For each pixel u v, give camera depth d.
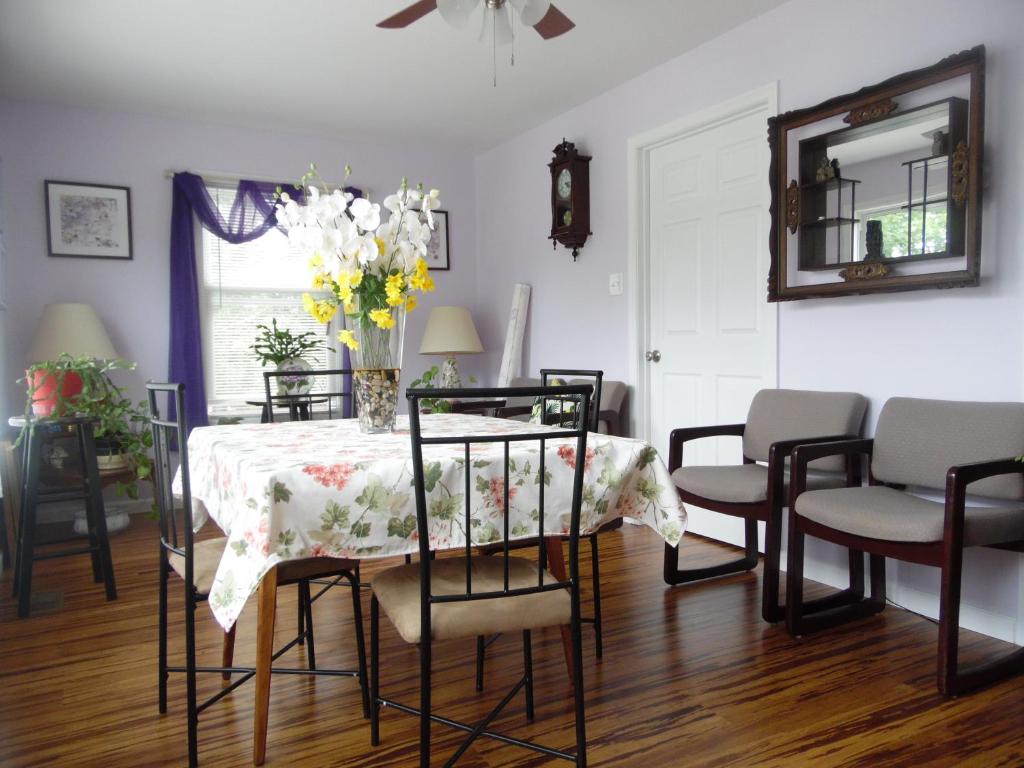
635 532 3.71
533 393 1.48
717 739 1.74
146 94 4.02
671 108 3.63
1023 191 2.26
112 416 3.28
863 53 2.72
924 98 2.49
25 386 4.11
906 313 2.62
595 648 2.26
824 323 2.92
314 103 4.21
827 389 2.92
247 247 4.76
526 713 1.87
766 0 2.99
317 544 1.52
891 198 2.57
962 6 2.40
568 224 4.30
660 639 2.35
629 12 3.09
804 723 1.82
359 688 2.04
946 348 2.49
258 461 1.59
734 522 3.46
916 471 2.38
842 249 2.74
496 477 1.67
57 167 4.19
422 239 2.06
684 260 3.70
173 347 4.45
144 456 3.45
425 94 4.09
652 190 3.88
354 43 3.37
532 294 4.89
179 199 4.46
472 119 4.58
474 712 1.88
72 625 2.52
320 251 1.93
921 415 2.42
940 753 1.68
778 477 2.46
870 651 2.25
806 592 2.80
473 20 3.12
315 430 2.27
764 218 3.23
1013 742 1.72
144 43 3.34
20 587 2.60
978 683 1.99
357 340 2.10
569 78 3.87
